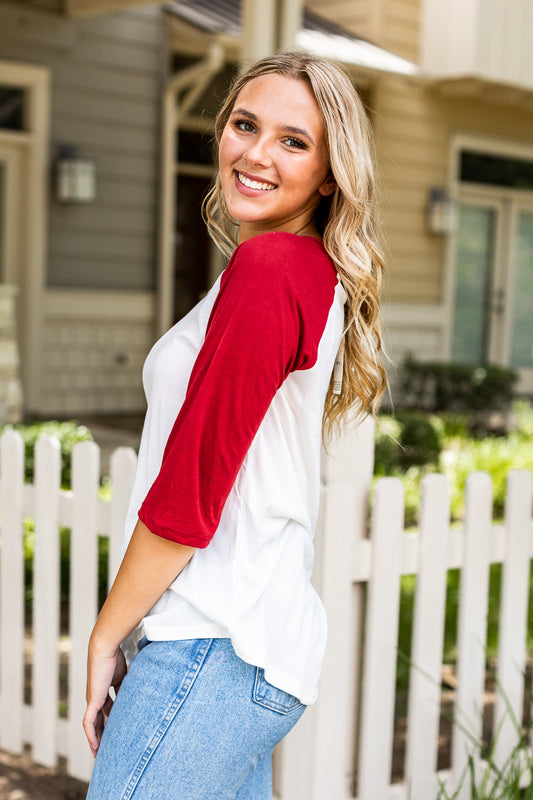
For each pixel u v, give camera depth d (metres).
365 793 2.42
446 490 2.45
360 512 2.33
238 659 1.42
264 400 1.35
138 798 1.40
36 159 8.82
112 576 2.63
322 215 1.61
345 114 1.48
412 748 2.51
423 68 10.43
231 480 1.36
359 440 2.30
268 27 6.20
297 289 1.37
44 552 2.80
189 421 1.34
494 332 12.35
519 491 2.63
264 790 1.65
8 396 6.95
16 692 2.93
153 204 9.76
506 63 10.16
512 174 12.16
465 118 11.32
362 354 1.59
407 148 10.82
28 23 8.67
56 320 9.16
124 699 1.44
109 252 9.50
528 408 9.77
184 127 10.69
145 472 1.53
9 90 8.73
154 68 9.59
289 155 1.49
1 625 2.93
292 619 1.47
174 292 11.09
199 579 1.43
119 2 8.20
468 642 2.59
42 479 2.78
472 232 12.02
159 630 1.43
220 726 1.41
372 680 2.39
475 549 2.55
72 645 2.74
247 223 1.62
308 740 2.28
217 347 1.34
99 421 8.92
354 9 10.69
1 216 8.84
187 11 9.49
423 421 6.71
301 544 1.51
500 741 2.70
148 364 1.56
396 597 2.40
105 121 9.31
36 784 2.81
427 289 11.27
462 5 9.98
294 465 1.48
